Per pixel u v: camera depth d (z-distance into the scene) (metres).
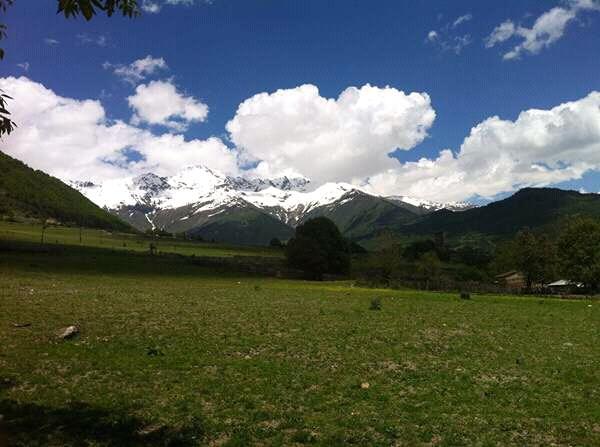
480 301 84.19
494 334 45.78
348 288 108.38
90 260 135.75
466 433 19.97
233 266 157.75
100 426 19.28
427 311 64.62
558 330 50.09
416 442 18.97
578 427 21.08
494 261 176.75
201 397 23.86
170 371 28.28
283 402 23.41
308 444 18.38
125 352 32.22
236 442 18.17
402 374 29.36
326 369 30.06
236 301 68.38
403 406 23.33
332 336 41.47
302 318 52.19
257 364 30.59
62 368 27.80
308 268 158.00
